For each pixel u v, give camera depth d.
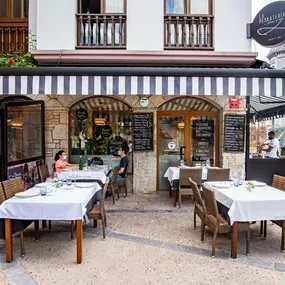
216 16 8.01
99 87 5.93
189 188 7.28
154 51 7.62
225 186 5.27
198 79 5.96
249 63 7.90
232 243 4.30
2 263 4.14
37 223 4.94
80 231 4.13
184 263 4.14
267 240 5.06
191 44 8.03
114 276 3.78
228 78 5.97
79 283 3.61
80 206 4.14
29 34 8.26
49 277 3.75
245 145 8.61
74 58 7.66
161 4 7.89
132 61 7.75
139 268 3.99
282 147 8.88
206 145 8.87
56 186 5.14
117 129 8.91
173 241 4.94
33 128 8.00
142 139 8.45
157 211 6.75
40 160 8.14
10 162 6.80
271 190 5.04
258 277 3.76
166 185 8.84
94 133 8.88
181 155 8.83
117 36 8.00
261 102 8.66
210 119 8.84
